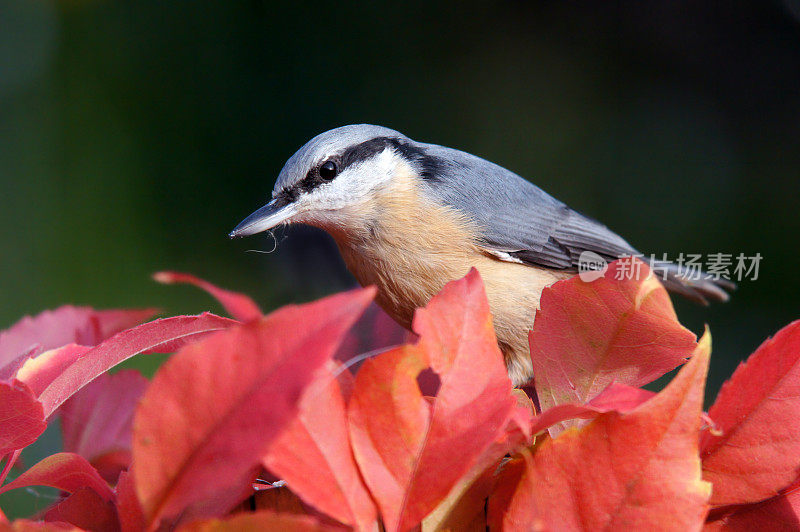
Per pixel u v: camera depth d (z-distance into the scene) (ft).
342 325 3.75
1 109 12.69
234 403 3.76
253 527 3.76
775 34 13.79
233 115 13.61
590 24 14.57
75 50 13.51
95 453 7.59
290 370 3.73
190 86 13.61
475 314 4.87
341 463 4.55
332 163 8.20
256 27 14.16
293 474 4.39
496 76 14.35
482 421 4.64
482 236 8.23
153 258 10.97
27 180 11.87
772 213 12.04
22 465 7.88
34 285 10.27
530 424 4.71
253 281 10.00
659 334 5.41
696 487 4.37
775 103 13.52
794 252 11.15
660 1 14.35
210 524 3.75
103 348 5.53
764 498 5.07
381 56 14.47
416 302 8.23
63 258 10.77
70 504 5.53
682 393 4.46
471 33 14.71
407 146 8.26
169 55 13.71
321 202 8.20
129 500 4.94
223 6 14.17
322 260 9.16
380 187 8.21
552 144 13.57
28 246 10.90
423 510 4.52
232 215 12.17
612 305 5.43
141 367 8.63
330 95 14.10
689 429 4.43
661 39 14.25
